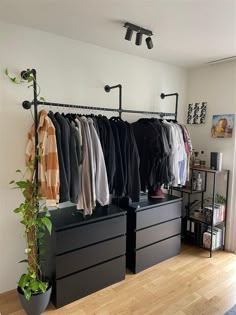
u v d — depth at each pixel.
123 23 2.03
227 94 3.06
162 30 2.14
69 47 2.38
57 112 2.15
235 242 3.04
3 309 2.01
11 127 2.12
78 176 2.01
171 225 2.84
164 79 3.21
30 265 1.99
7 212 2.16
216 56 2.85
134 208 2.50
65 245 2.01
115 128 2.33
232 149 3.03
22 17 1.96
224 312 2.01
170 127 2.78
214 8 1.75
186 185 3.27
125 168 2.33
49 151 1.85
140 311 2.02
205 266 2.72
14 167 2.16
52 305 2.07
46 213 1.89
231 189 3.05
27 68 2.16
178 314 1.99
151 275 2.53
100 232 2.22
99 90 2.63
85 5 1.75
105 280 2.30
